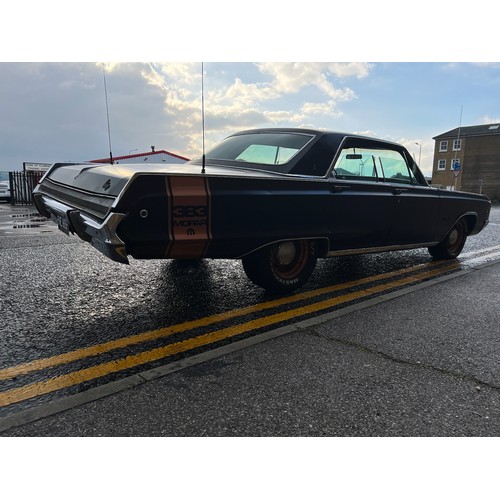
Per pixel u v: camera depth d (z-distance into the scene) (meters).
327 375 2.33
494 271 5.08
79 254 5.50
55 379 2.24
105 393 2.10
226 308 3.43
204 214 2.79
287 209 3.27
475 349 2.74
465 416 1.99
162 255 2.74
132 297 3.68
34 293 3.74
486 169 53.78
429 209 4.86
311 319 3.21
